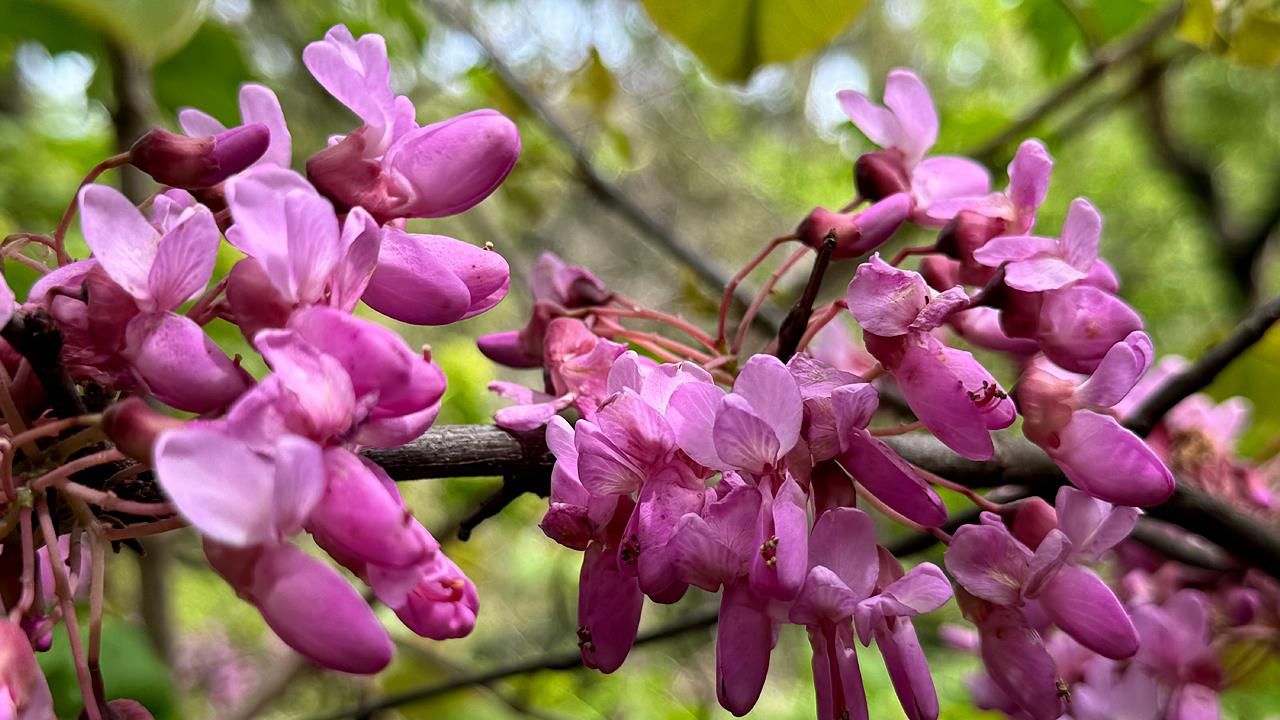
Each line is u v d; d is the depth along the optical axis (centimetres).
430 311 8
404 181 9
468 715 26
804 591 8
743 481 8
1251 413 20
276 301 7
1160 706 13
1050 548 8
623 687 34
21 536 7
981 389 9
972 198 10
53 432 7
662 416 8
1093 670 13
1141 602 15
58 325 7
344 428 7
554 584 43
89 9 12
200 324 8
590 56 27
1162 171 67
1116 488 9
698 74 68
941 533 9
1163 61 27
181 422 7
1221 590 16
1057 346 9
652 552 8
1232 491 15
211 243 7
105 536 7
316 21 27
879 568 9
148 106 17
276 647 45
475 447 9
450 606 7
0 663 7
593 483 8
